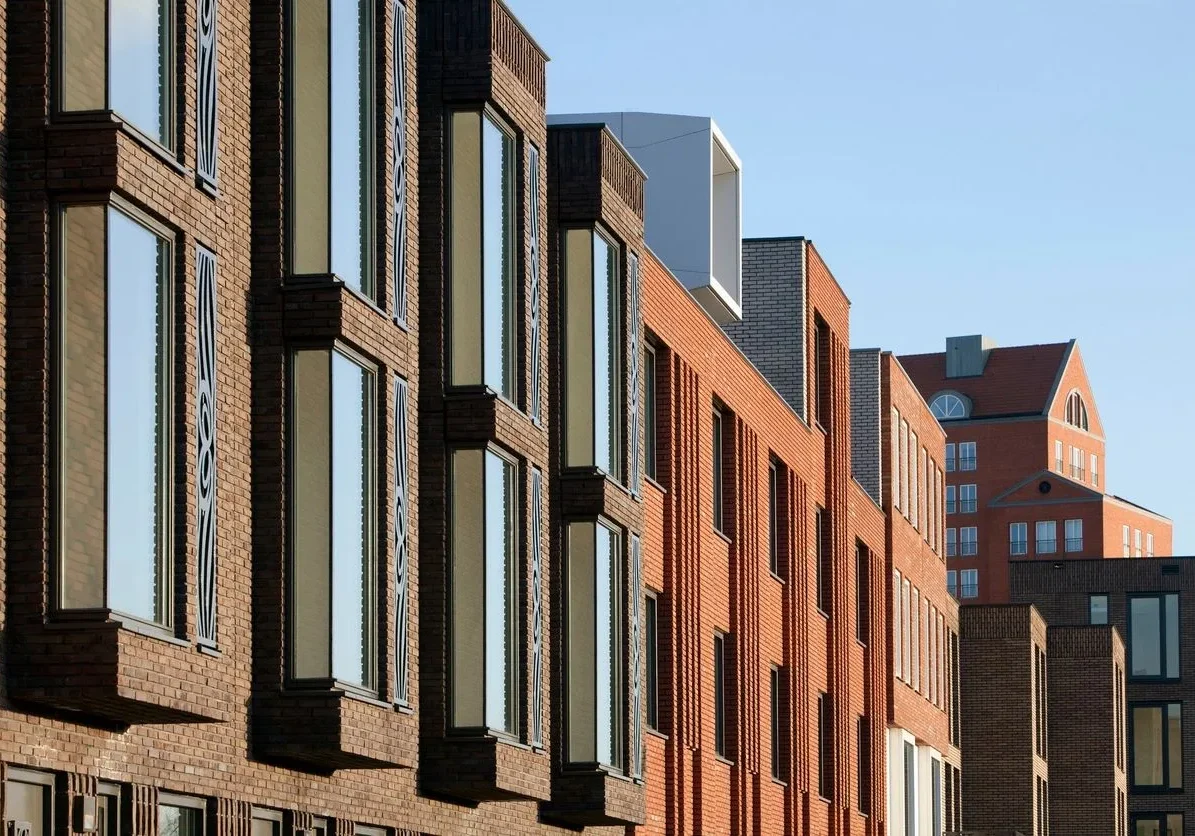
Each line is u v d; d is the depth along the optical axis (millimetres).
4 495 17703
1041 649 85875
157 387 19438
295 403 22672
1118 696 94500
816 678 52531
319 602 22391
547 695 30047
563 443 31266
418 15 27984
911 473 68500
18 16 18219
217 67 21188
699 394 40594
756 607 45312
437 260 27516
